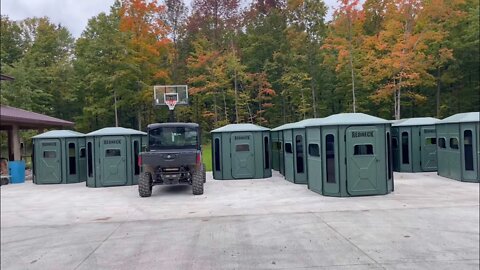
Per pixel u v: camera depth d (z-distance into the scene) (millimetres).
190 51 38781
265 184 12828
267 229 6785
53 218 8250
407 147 14938
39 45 41312
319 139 10211
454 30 29344
